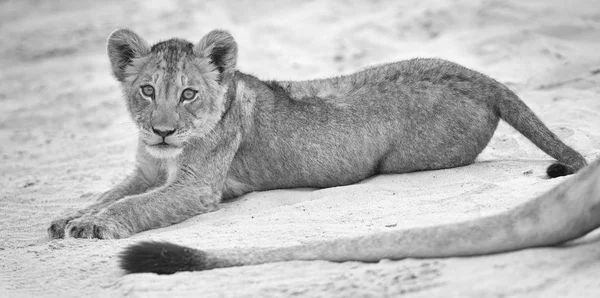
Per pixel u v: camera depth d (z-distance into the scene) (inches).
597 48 786.2
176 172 484.7
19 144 750.5
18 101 900.0
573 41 828.0
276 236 385.7
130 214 454.3
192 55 484.4
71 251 401.1
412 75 508.7
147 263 337.4
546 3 931.3
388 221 387.5
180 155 483.2
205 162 484.1
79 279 351.9
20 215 501.7
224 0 1179.9
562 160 474.3
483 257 306.3
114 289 327.9
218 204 489.1
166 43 492.7
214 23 1065.5
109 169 617.9
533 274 285.4
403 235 318.3
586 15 885.8
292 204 470.9
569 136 539.5
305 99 512.1
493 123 500.1
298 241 372.5
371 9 1054.4
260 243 376.2
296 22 1037.8
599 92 645.9
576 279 278.4
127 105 497.0
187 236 407.2
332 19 1032.2
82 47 1072.8
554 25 850.8
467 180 459.2
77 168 631.2
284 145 503.8
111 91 890.1
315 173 504.4
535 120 487.2
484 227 307.3
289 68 862.5
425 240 313.9
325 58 889.5
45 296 333.7
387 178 496.4
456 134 495.8
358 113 503.8
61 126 796.0
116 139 718.5
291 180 508.7
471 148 498.0
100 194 535.5
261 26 1032.2
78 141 729.0
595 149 512.1
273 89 519.5
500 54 802.8
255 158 507.2
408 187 466.3
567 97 637.9
